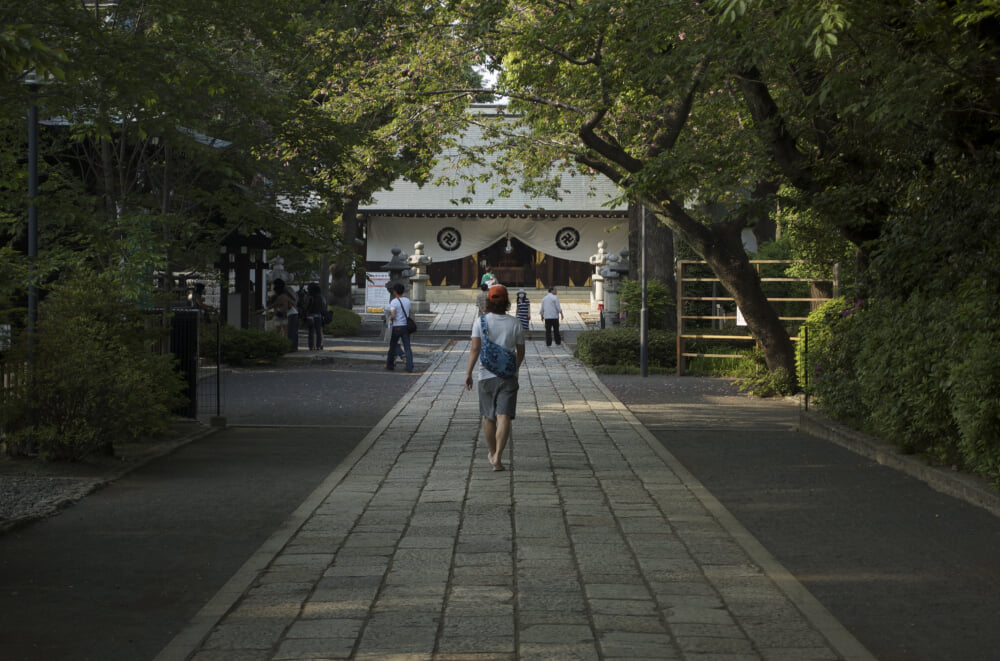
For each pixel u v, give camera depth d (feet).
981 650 15.25
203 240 62.03
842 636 15.57
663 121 54.75
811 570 19.89
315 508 25.45
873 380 33.83
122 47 34.04
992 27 27.78
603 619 16.40
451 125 66.08
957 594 18.17
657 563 20.06
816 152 44.01
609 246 171.53
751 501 26.84
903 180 38.52
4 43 17.44
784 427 43.09
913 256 33.73
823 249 57.52
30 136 34.42
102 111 38.65
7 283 30.14
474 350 32.24
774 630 15.89
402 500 26.53
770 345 57.36
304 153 53.57
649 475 30.45
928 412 29.48
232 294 82.12
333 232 58.90
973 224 30.68
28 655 14.90
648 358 72.28
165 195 55.93
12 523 23.04
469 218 171.63
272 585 18.40
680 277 69.21
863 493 27.81
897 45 30.17
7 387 31.40
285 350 75.31
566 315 146.61
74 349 31.60
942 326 29.40
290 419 44.86
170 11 37.96
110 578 19.17
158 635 15.87
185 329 42.42
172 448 35.65
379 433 39.81
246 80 44.52
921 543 22.04
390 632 15.70
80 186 48.32
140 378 33.01
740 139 45.14
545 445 36.78
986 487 26.11
